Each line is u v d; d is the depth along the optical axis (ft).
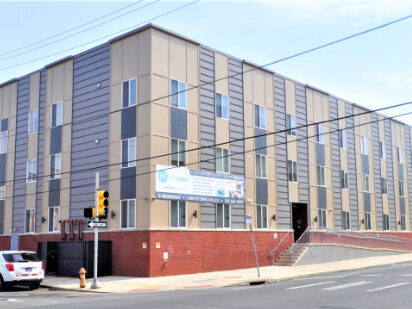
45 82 109.19
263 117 110.11
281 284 69.51
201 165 94.17
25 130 112.88
